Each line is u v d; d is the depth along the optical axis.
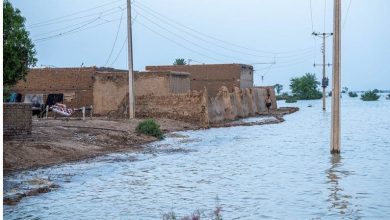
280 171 18.36
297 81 155.25
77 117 42.72
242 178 16.78
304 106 99.00
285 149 25.92
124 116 43.53
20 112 20.84
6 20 20.20
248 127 42.19
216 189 14.79
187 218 10.47
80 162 20.06
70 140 24.08
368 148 26.50
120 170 18.45
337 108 23.31
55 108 38.62
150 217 11.38
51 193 14.17
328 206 12.32
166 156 22.69
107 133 27.58
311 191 14.31
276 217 11.23
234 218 11.18
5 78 20.94
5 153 18.41
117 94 45.12
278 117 56.47
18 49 20.97
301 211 11.80
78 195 13.89
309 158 22.27
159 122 38.97
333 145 23.58
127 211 11.99
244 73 63.47
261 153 24.20
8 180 15.53
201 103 42.41
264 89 71.19
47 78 46.12
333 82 23.14
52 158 20.08
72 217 11.40
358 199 13.12
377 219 11.00
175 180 16.39
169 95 43.00
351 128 42.16
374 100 154.88
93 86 45.47
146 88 45.44
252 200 13.13
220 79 61.44
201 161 21.16
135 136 29.02
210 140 30.69
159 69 62.81
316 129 40.22
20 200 13.20
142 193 14.19
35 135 23.67
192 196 13.76
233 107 52.59
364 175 17.23
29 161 18.84
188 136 32.75
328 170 18.53
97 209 12.20
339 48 22.39
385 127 43.25
